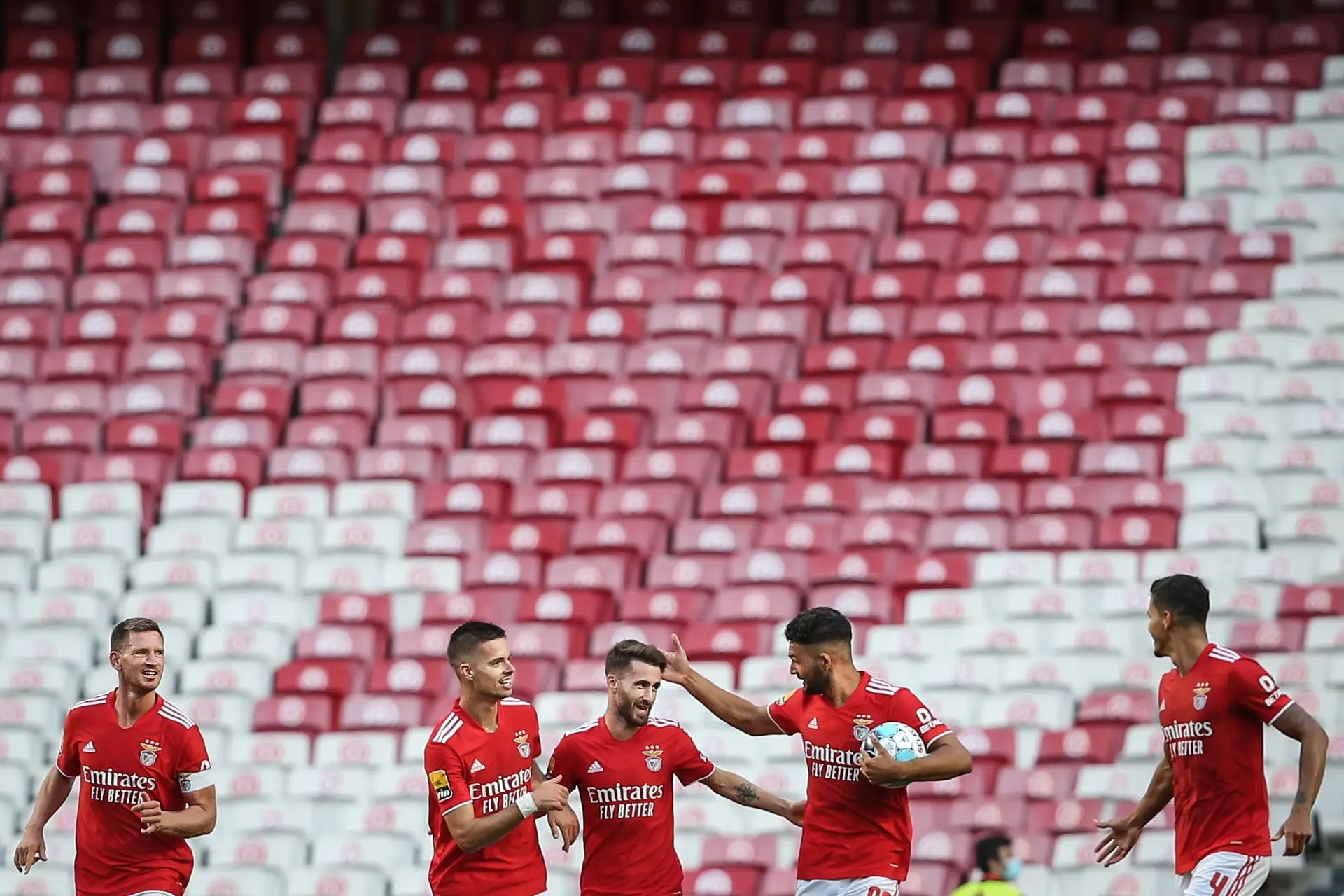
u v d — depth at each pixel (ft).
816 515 201.05
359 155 256.73
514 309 230.48
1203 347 211.61
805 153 246.88
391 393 221.46
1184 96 245.24
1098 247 224.74
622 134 254.27
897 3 269.03
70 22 285.02
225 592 202.69
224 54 275.39
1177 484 193.88
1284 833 98.99
